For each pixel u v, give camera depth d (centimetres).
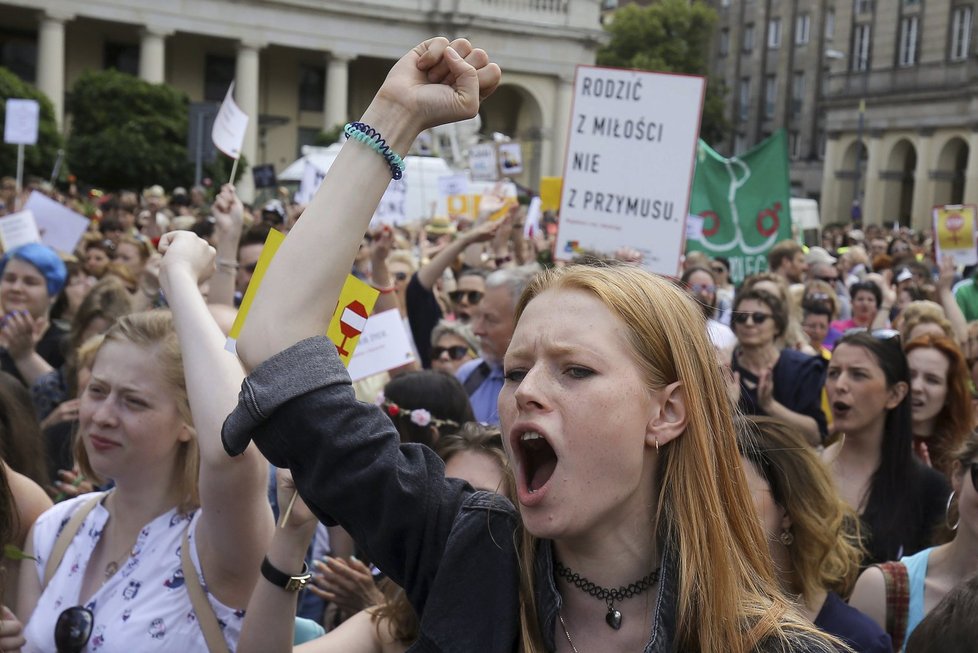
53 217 975
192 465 285
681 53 5566
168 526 282
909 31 5297
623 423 161
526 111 4778
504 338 585
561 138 4675
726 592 161
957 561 328
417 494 183
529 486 167
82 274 784
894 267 1353
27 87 3128
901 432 450
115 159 3194
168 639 266
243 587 268
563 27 4584
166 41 4344
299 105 4694
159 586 273
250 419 177
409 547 183
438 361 641
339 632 292
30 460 411
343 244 186
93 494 306
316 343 182
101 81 3278
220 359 249
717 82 5731
